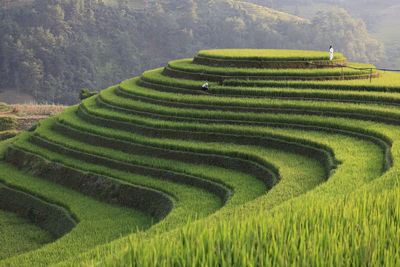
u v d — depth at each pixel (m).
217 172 26.16
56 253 18.81
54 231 26.03
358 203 10.26
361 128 26.94
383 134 25.08
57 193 29.27
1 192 31.16
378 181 14.98
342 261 7.40
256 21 187.38
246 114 31.45
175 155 29.16
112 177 28.70
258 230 8.84
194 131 31.20
